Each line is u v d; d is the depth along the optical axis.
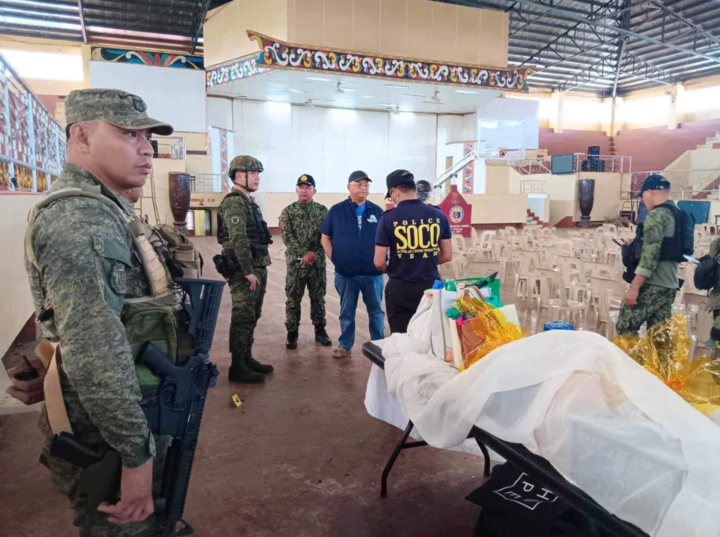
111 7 14.95
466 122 21.77
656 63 22.86
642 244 3.18
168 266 1.32
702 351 3.48
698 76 23.84
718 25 18.47
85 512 1.19
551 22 19.08
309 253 4.23
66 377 1.13
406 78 15.24
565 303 4.86
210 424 3.01
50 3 14.60
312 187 4.28
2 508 2.20
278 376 3.76
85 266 1.01
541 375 1.36
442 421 1.54
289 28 13.62
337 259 4.02
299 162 19.66
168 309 1.20
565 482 1.24
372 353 2.26
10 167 4.27
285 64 13.51
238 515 2.18
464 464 2.60
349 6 14.24
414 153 21.56
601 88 26.23
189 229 16.05
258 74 14.32
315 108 19.67
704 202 17.81
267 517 2.16
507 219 19.31
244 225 3.46
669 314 3.23
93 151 1.19
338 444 2.79
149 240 1.28
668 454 1.09
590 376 1.32
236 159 3.55
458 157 21.55
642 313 3.22
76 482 1.20
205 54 16.14
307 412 3.17
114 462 1.07
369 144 20.72
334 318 5.54
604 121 26.91
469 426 1.45
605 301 4.46
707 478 1.01
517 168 22.70
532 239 9.75
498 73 16.62
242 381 3.63
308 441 2.82
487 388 1.42
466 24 15.98
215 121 17.95
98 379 1.00
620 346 1.59
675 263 3.17
